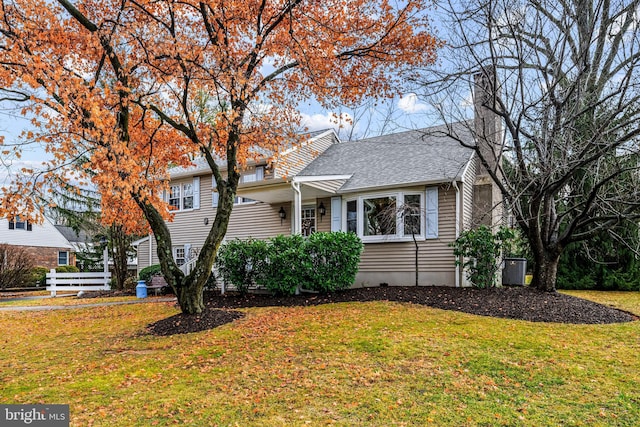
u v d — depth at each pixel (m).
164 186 8.89
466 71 9.65
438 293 10.39
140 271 17.73
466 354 5.72
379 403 4.26
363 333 7.01
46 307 12.93
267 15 9.25
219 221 9.15
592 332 6.89
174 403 4.43
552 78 9.69
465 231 11.13
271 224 15.47
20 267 20.98
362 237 12.99
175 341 7.29
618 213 8.80
